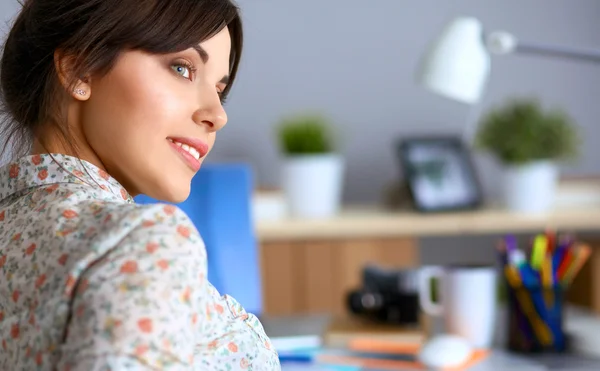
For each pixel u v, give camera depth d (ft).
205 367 2.31
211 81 2.56
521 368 5.17
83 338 1.94
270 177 10.50
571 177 10.32
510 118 9.23
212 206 6.41
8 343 2.15
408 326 6.18
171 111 2.45
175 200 2.53
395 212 9.55
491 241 10.53
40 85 2.52
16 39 2.62
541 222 8.95
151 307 1.95
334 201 9.49
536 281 5.56
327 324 6.36
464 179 9.68
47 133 2.55
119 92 2.43
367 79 10.57
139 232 2.06
